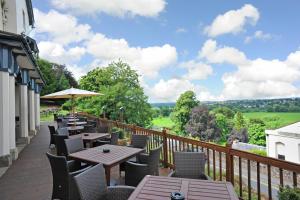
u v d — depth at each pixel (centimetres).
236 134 4056
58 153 636
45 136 1287
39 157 792
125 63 2681
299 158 1877
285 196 271
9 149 698
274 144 2069
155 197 262
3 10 882
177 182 306
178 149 570
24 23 1265
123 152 479
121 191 312
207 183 303
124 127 898
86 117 1648
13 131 765
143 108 2588
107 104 2470
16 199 458
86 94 1072
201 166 393
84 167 467
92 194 286
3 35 641
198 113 4062
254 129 4047
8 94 695
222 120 4338
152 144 690
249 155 365
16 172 624
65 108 3012
